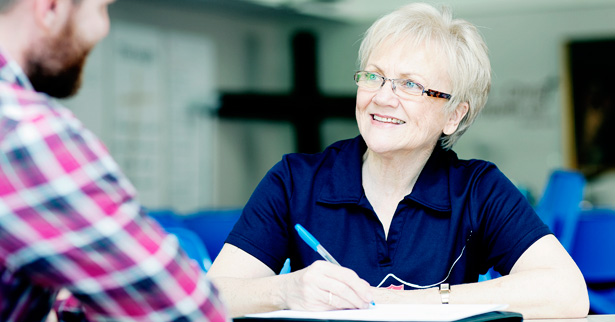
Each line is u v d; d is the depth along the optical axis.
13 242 0.56
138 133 8.20
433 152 1.40
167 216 3.33
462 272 1.33
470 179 1.38
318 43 10.23
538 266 1.25
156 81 8.45
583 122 9.51
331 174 1.39
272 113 10.05
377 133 1.30
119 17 7.94
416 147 1.31
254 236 1.35
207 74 9.18
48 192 0.56
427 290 1.16
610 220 3.35
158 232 0.62
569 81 9.55
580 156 9.49
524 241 1.29
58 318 0.79
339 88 10.30
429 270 1.31
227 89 9.47
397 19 1.33
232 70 9.54
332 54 10.21
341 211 1.35
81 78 0.67
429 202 1.33
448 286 1.16
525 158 9.63
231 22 9.51
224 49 9.43
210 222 3.38
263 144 9.95
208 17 9.16
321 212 1.36
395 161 1.33
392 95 1.29
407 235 1.32
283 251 1.38
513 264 1.30
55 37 0.63
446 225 1.33
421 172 1.37
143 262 0.59
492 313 0.94
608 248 3.34
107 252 0.58
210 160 9.20
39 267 0.58
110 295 0.59
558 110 9.57
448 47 1.31
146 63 8.31
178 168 8.75
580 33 9.46
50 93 0.66
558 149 9.55
